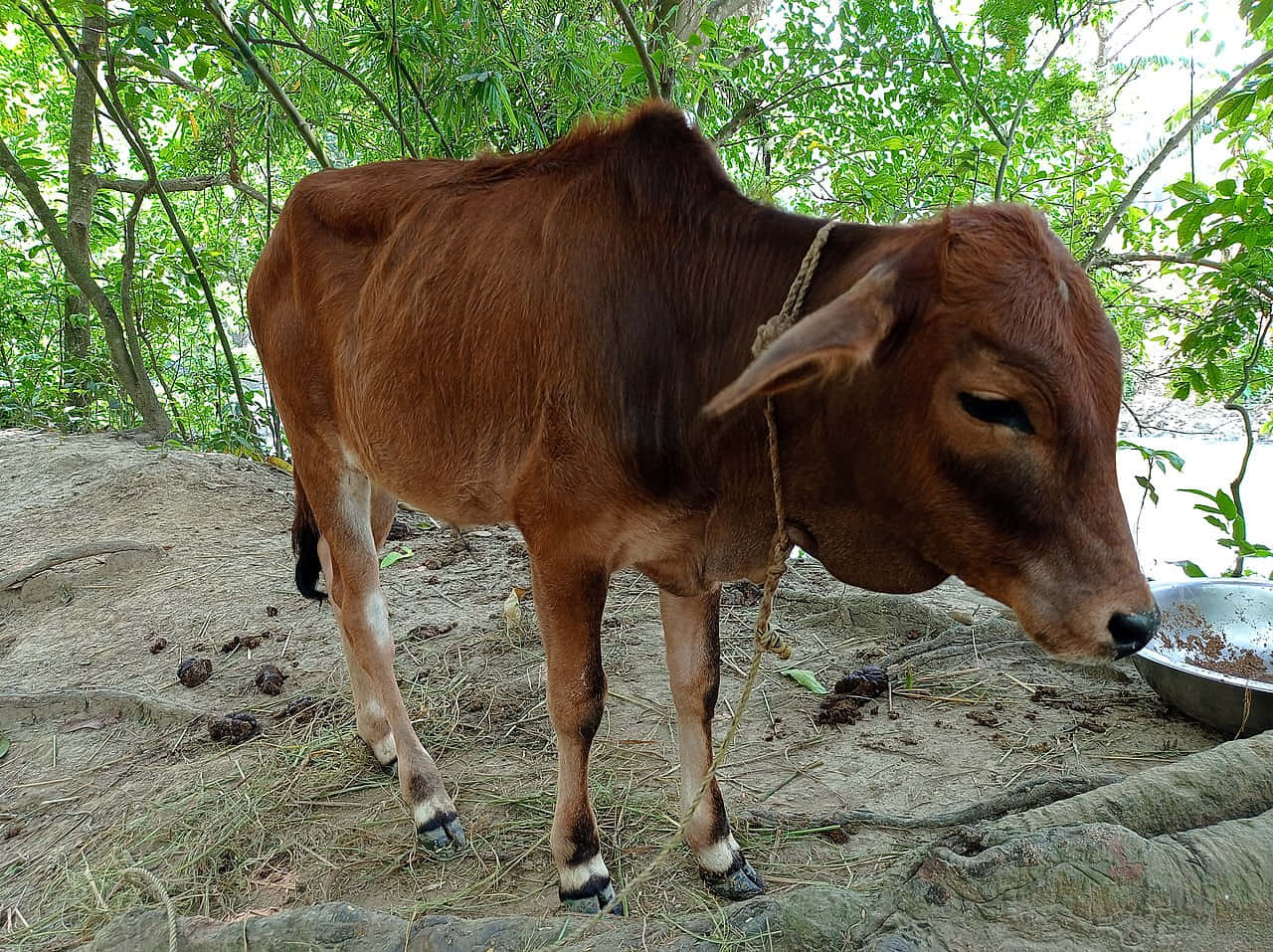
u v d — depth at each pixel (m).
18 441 7.70
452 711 3.42
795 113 5.98
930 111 5.33
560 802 2.34
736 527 2.07
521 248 2.25
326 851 2.67
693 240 2.06
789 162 6.42
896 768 2.94
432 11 4.62
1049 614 1.67
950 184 5.57
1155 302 5.39
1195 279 5.30
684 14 5.74
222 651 4.02
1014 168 5.42
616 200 2.13
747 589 4.35
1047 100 5.14
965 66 5.08
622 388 2.06
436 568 4.82
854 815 2.65
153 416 8.01
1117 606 1.60
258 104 6.21
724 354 1.99
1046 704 3.30
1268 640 3.33
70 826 2.95
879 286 1.56
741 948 1.94
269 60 6.16
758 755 3.06
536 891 2.45
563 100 5.23
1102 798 2.29
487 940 2.05
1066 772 2.85
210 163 7.23
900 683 3.48
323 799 2.94
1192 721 3.13
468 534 5.32
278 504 5.82
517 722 3.34
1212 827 2.09
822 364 1.55
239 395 7.38
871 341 1.51
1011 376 1.55
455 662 3.80
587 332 2.09
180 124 7.52
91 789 3.16
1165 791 2.29
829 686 3.51
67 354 9.32
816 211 6.30
